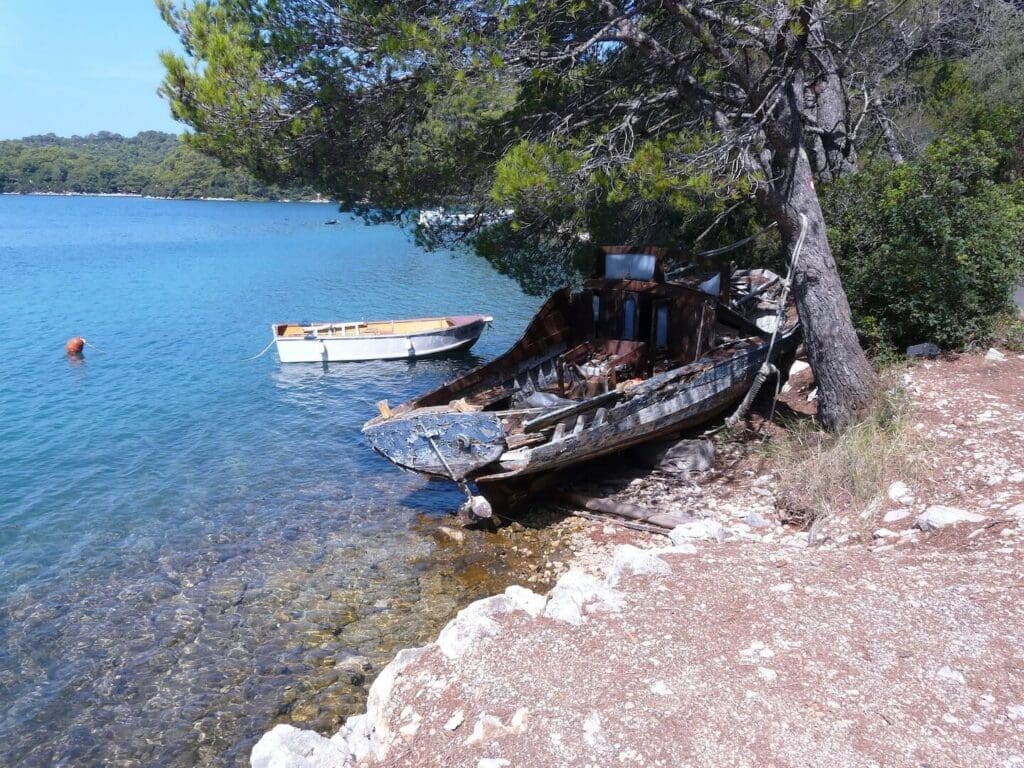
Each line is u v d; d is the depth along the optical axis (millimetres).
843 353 9602
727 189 9781
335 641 7148
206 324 25062
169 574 8594
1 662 7000
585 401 9156
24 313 27062
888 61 17359
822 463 8492
